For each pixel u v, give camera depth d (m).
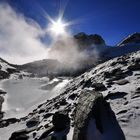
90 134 10.52
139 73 20.25
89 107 11.70
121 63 27.11
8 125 27.86
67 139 12.84
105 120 12.02
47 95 52.88
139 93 15.41
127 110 13.41
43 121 20.73
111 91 17.52
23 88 70.31
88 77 30.80
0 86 74.19
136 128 11.60
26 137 17.05
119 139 11.03
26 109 46.91
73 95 24.52
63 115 15.05
